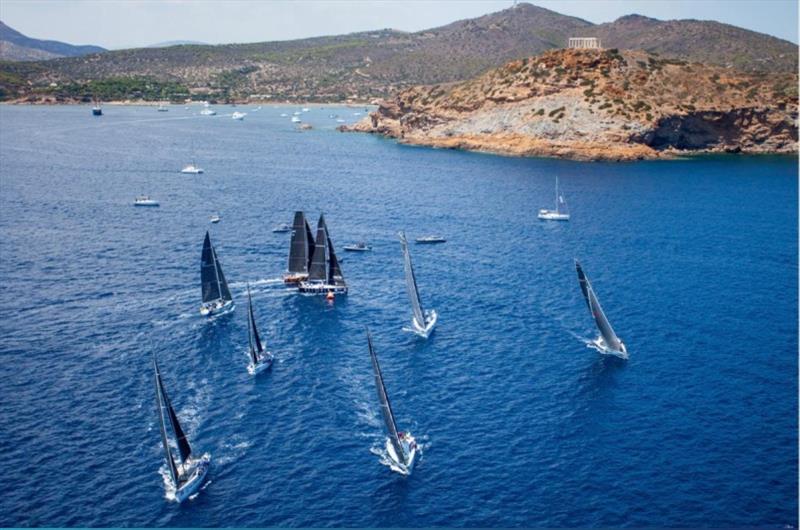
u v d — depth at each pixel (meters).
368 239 153.88
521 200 195.25
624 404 84.31
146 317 107.81
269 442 76.56
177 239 150.25
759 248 150.25
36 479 70.12
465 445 76.19
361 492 69.06
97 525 64.50
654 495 68.69
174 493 68.06
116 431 78.12
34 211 174.50
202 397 85.25
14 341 98.62
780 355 97.50
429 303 115.44
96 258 135.75
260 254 140.25
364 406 83.69
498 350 98.31
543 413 82.38
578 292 121.38
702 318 110.38
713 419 81.38
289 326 105.69
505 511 66.62
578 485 70.00
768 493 69.12
